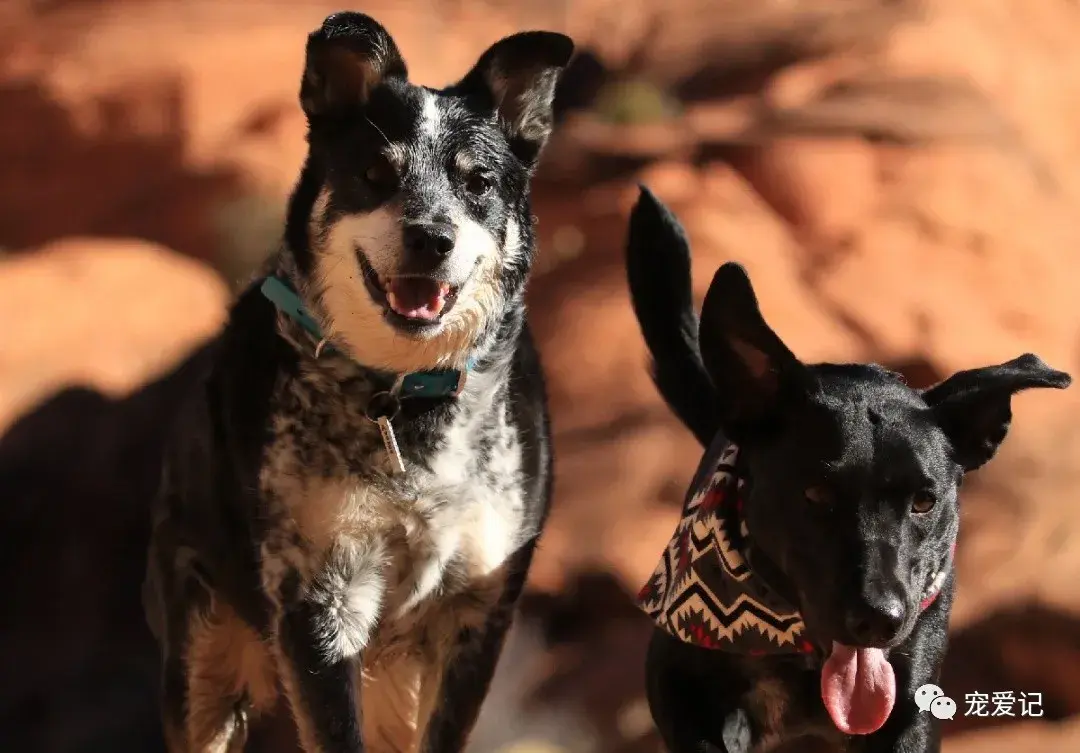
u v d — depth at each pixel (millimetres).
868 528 4551
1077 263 18078
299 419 5207
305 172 5496
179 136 21281
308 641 5289
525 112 5672
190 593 5898
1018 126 19688
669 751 5207
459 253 5129
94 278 17156
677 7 22953
